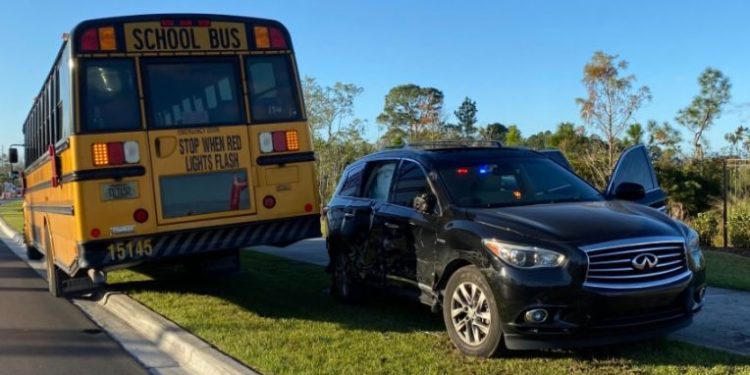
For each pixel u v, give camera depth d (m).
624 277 5.41
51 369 6.44
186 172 7.62
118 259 7.37
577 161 21.41
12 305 9.79
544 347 5.40
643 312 5.48
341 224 8.52
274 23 8.27
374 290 8.11
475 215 6.16
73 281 10.25
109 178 7.28
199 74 7.82
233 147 7.88
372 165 8.34
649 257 5.49
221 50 7.95
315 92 29.34
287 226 8.16
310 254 14.12
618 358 5.72
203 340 6.78
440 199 6.64
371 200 8.00
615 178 8.90
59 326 8.33
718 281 9.03
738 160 15.12
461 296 6.06
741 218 13.34
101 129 7.30
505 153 7.46
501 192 6.77
